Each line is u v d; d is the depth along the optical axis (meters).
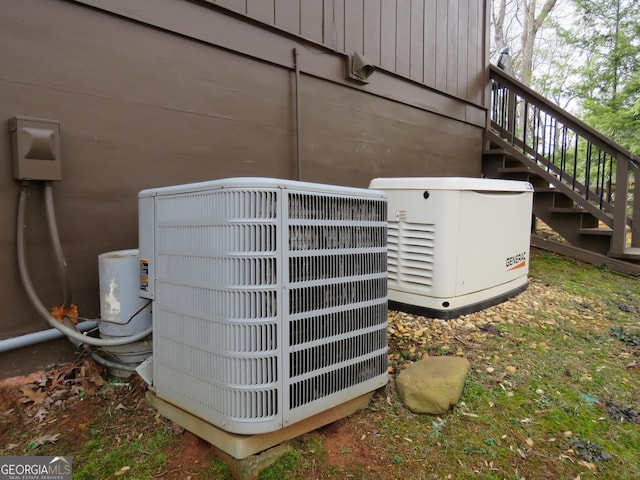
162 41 2.82
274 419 1.58
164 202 1.81
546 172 5.76
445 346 2.74
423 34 5.12
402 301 3.32
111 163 2.60
